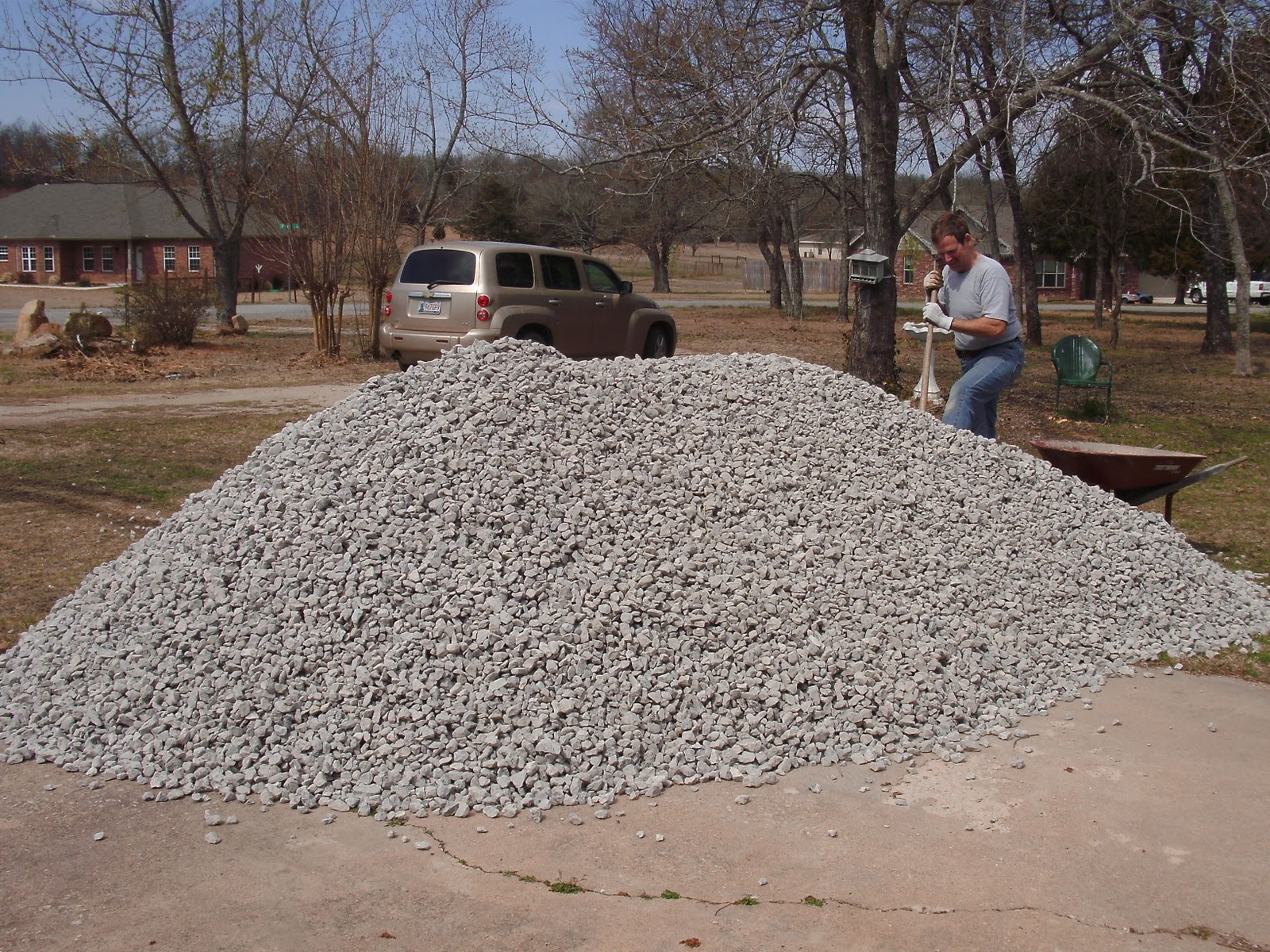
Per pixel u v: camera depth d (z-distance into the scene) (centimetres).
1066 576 568
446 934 304
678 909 317
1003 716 452
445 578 464
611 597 461
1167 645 541
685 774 400
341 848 350
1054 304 4947
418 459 530
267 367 1733
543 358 618
